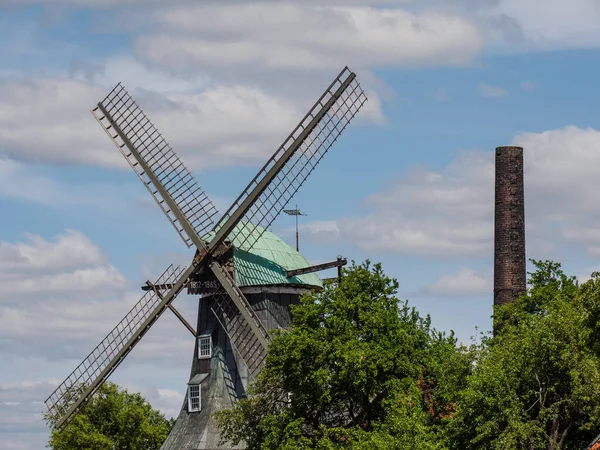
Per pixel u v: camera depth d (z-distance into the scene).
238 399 197.88
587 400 158.38
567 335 165.38
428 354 182.75
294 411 179.75
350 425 181.62
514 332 186.62
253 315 197.88
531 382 166.88
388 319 180.38
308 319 183.88
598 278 162.25
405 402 168.25
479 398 162.25
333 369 178.50
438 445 161.12
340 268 198.88
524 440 160.25
